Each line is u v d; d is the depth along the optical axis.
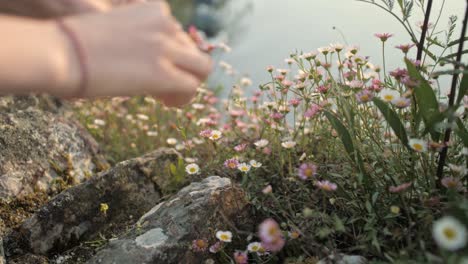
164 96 0.57
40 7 0.52
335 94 0.95
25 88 0.44
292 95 1.26
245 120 1.63
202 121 1.23
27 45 0.43
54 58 0.44
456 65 0.71
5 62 0.42
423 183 0.83
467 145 0.78
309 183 0.99
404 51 0.91
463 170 0.77
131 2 0.55
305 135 1.20
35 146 1.16
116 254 0.87
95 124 1.54
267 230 0.69
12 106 1.26
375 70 1.04
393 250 0.76
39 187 1.11
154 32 0.47
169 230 0.88
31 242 0.98
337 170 0.96
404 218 0.81
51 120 1.24
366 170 0.89
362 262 0.75
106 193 1.04
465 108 0.85
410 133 0.83
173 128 1.60
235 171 1.11
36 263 0.96
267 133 1.23
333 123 0.85
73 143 1.23
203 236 0.88
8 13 0.52
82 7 0.52
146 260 0.84
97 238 1.02
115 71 0.45
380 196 0.84
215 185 0.95
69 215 1.00
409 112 0.89
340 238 0.88
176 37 0.50
